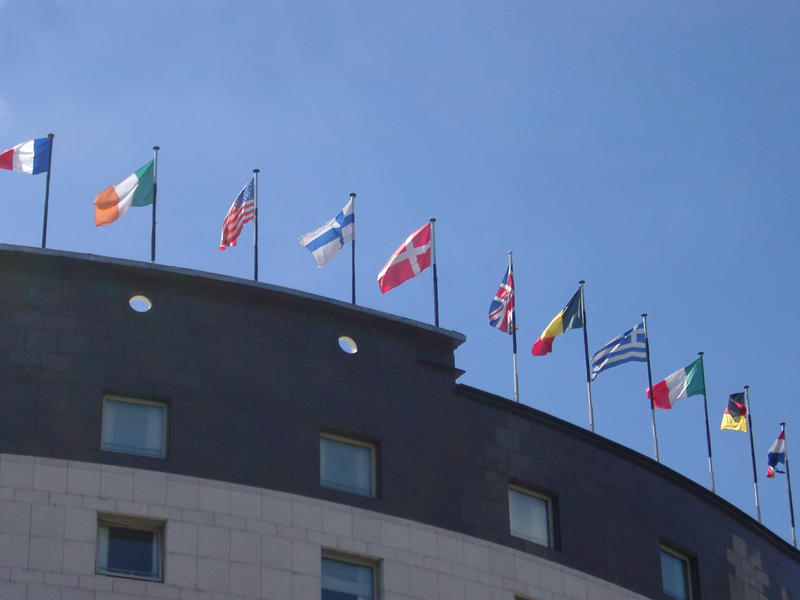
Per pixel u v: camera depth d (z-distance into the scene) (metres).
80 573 45.38
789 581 63.78
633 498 57.25
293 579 47.75
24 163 53.03
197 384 49.22
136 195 53.75
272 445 49.34
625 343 64.12
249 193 55.56
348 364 51.78
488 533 52.16
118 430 48.09
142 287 50.00
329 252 56.19
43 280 49.12
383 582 49.25
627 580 55.41
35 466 46.41
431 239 57.28
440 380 53.56
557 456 55.47
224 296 50.84
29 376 47.66
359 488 50.72
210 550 47.06
